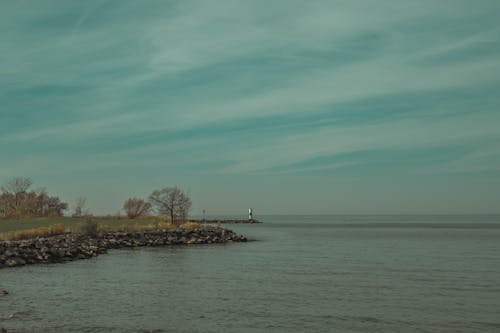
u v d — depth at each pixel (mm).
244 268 41156
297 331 20516
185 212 105500
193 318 22531
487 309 24766
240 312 23766
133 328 20766
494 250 61906
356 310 24312
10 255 41312
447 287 31266
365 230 138875
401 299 27141
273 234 111312
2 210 113750
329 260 48375
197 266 42406
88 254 49688
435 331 20688
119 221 96562
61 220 93188
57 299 26406
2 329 20078
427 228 157625
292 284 32250
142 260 47250
